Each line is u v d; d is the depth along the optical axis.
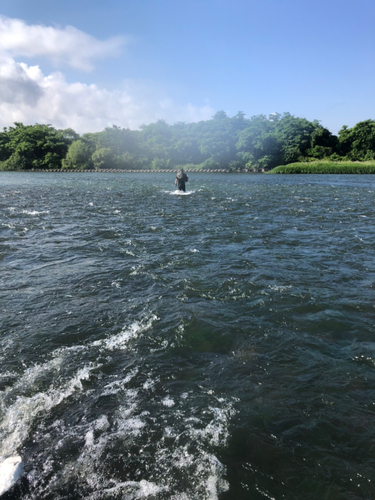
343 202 18.50
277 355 4.03
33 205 17.06
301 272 6.83
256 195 22.31
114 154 87.19
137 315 5.01
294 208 16.05
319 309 5.18
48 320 4.88
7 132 94.38
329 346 4.23
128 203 18.00
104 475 2.52
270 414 3.10
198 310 5.14
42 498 2.35
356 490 2.40
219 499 2.33
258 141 78.69
